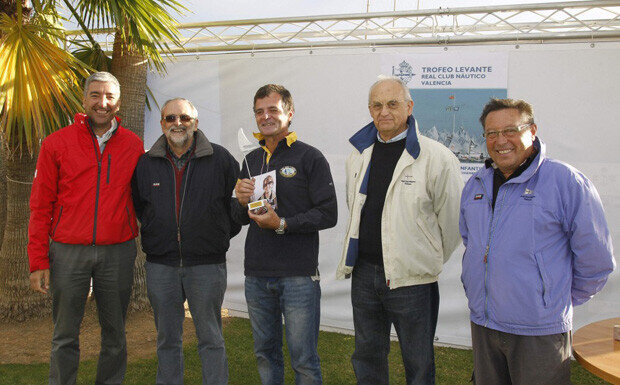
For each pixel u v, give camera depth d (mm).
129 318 4312
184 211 2592
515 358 1903
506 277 1890
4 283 4281
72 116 3426
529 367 1858
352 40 4004
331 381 3254
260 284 2502
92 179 2600
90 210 2588
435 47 3809
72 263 2592
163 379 2615
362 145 2553
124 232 2689
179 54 4500
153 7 3781
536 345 1846
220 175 2695
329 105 4082
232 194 2779
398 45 3895
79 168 2578
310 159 2463
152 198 2623
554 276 1849
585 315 3643
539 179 1899
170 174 2633
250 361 3539
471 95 3752
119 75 4219
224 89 4395
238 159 4398
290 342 2441
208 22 4281
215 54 4410
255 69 4273
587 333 2062
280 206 2459
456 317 3902
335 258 4152
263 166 2543
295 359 2441
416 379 2439
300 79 4148
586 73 3514
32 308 4320
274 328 2559
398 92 2375
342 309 4180
